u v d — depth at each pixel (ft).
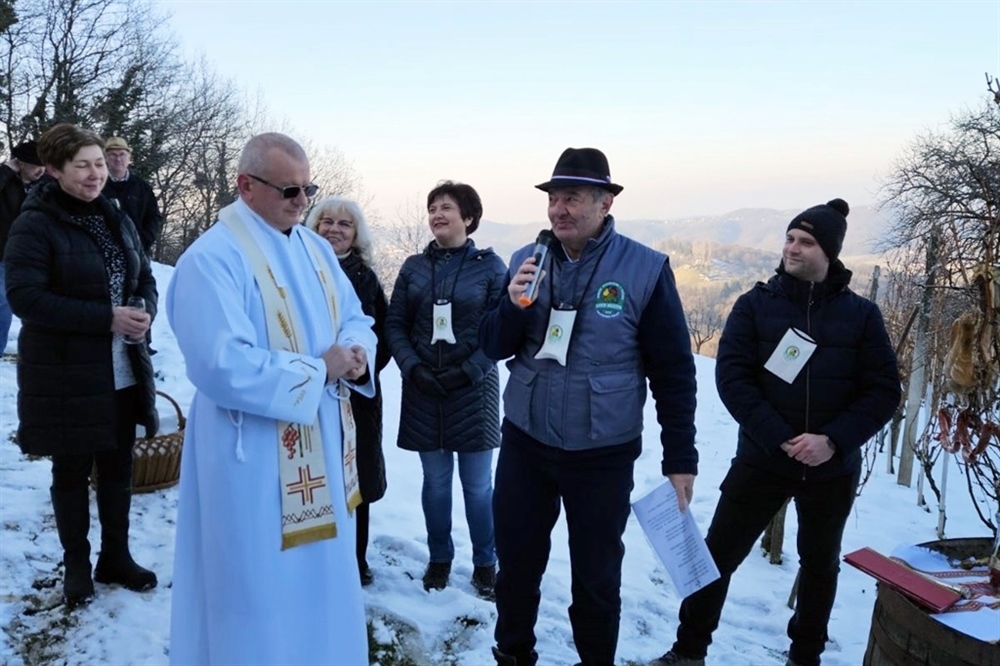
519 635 8.82
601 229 8.25
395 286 11.15
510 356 8.67
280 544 6.90
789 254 9.02
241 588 6.72
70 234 9.11
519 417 8.45
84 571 9.78
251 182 7.06
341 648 7.30
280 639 6.86
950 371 8.05
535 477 8.51
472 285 10.66
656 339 8.12
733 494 9.43
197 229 100.32
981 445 7.82
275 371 6.61
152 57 87.10
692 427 8.25
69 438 9.16
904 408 20.06
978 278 7.82
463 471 11.13
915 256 17.70
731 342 9.41
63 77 79.51
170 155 92.58
